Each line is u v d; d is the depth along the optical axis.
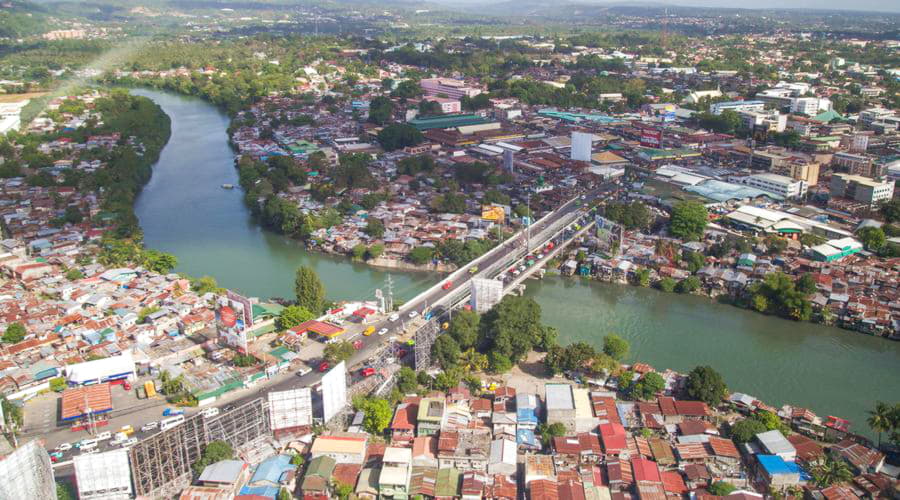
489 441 165.50
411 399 183.00
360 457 158.38
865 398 192.38
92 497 143.75
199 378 189.00
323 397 168.25
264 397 181.50
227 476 148.75
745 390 196.38
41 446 141.75
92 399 175.50
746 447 161.12
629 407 179.12
